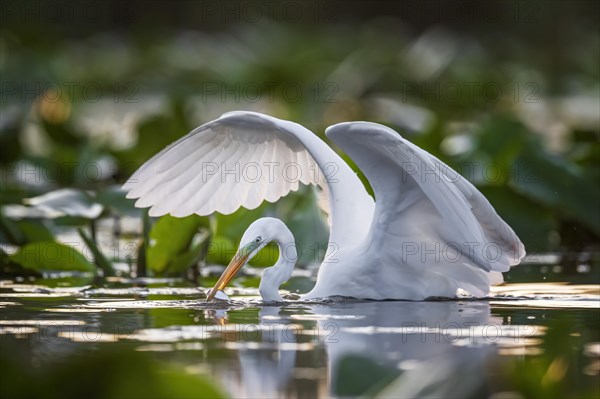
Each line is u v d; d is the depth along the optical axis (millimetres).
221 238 13758
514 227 14953
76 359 7418
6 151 22703
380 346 7926
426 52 41375
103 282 12273
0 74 29062
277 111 31500
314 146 11039
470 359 7406
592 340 8172
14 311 9797
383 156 9969
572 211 14859
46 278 12633
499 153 15812
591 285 11844
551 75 45844
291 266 10562
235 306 10250
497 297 10867
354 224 10836
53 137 23406
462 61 42531
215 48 47000
